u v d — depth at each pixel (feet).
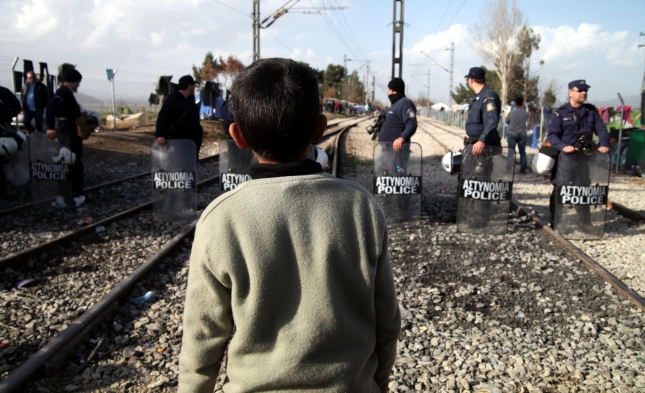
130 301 13.78
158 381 9.96
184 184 22.85
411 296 14.47
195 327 4.32
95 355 11.00
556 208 20.75
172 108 23.30
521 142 39.17
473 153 20.79
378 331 4.72
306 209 4.25
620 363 10.85
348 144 65.82
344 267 4.26
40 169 24.04
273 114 4.31
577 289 15.02
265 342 4.24
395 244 19.74
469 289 14.96
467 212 21.40
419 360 11.01
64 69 44.65
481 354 11.24
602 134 20.39
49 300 13.55
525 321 13.02
